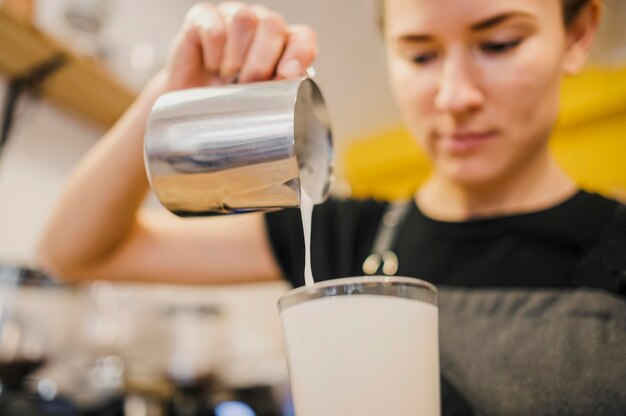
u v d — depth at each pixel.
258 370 1.96
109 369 1.40
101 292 1.49
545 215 0.92
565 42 0.93
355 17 2.37
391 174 3.70
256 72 0.73
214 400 1.64
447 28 0.84
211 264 1.17
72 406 1.23
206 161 0.58
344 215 1.14
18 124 1.67
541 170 0.98
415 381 0.49
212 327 1.75
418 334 0.50
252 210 0.63
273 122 0.57
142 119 0.93
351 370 0.48
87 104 1.85
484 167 0.90
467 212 1.02
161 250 1.16
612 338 0.77
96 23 1.69
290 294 0.52
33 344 1.19
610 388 0.73
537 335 0.81
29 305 1.23
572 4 0.90
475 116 0.87
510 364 0.80
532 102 0.86
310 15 2.35
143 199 1.03
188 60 0.80
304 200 0.67
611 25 1.33
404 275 1.00
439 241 0.99
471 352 0.83
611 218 0.89
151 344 1.59
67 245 1.04
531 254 0.91
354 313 0.49
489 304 0.87
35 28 1.46
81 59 1.61
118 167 0.97
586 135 3.11
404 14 0.88
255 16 0.72
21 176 1.68
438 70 0.90
